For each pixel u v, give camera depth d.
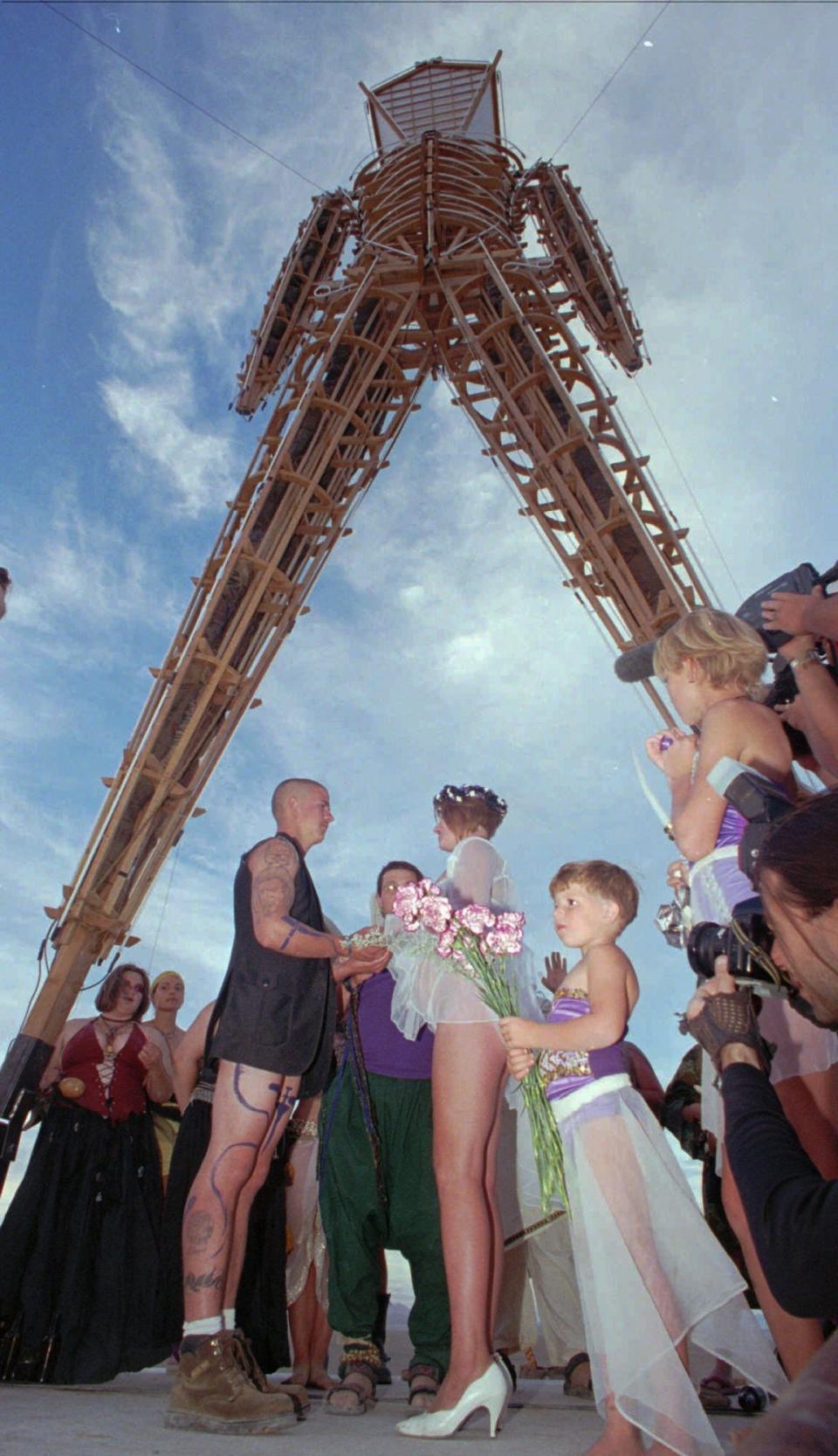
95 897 16.73
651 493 20.70
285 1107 3.66
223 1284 3.27
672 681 3.14
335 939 3.62
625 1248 2.52
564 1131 2.76
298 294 24.91
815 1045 2.63
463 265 22.28
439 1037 3.26
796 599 3.05
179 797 18.91
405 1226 3.67
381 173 23.98
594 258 23.08
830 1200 1.25
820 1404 0.51
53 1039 15.54
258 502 20.77
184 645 19.77
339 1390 3.54
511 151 24.12
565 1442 2.84
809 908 1.20
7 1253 4.49
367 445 22.97
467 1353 2.97
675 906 3.00
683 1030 1.80
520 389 21.94
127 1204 4.77
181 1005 7.08
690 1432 2.32
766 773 2.79
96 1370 4.37
